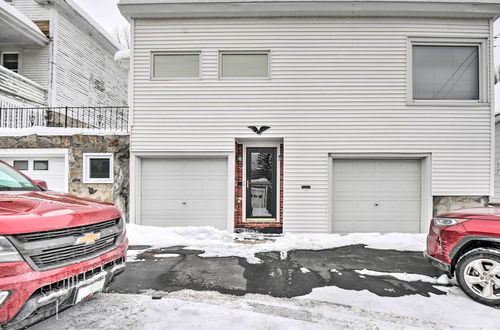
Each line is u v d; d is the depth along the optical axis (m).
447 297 3.42
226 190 7.19
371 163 7.14
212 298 3.36
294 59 7.02
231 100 7.04
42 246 2.26
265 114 7.02
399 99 6.93
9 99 9.64
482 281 3.29
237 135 7.02
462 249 3.55
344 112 6.96
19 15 10.48
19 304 2.08
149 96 7.06
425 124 6.90
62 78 11.93
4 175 3.58
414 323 2.83
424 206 6.98
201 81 7.05
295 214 6.96
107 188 7.23
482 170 6.84
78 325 2.71
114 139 7.28
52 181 7.45
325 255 5.15
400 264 4.66
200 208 7.21
